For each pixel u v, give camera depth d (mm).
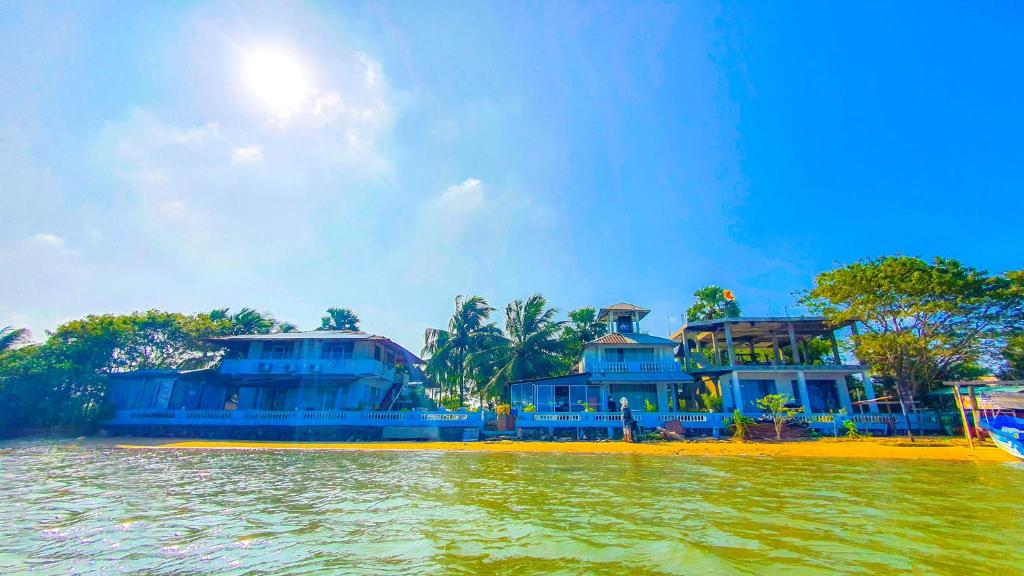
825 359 39938
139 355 37594
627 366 32812
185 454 21344
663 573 5844
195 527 8266
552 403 32062
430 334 46000
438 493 11531
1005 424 18641
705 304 44594
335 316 50312
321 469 16328
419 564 6273
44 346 32562
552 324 41188
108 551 6895
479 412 28438
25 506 9984
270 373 31500
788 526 8062
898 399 31250
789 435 26219
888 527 7945
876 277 28000
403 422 28203
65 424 29359
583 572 5910
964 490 11500
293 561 6426
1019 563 6121
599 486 12469
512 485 12703
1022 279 26891
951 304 26875
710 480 13367
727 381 32219
